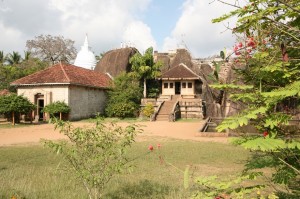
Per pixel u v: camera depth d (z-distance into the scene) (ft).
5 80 137.49
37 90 96.07
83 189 20.47
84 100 102.06
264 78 8.10
